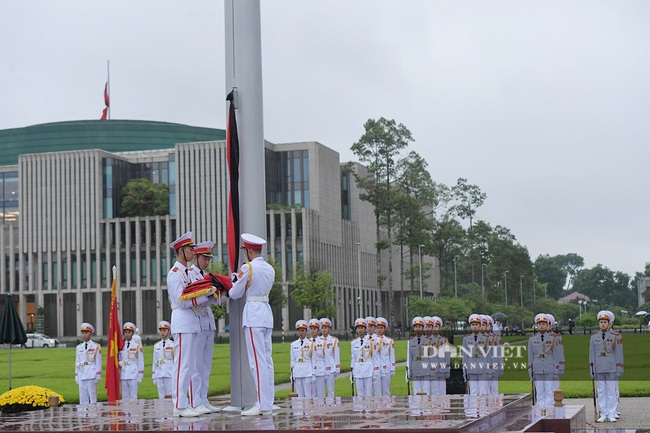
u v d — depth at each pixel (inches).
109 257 4596.5
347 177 5260.8
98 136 5871.1
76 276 4653.1
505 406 609.9
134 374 1066.7
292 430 477.4
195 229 4480.8
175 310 591.2
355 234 5187.0
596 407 975.0
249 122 641.6
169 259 4517.7
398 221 4003.4
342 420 524.1
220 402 697.0
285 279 4416.8
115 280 1029.8
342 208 5231.3
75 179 4687.5
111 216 4677.7
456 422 494.0
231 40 649.0
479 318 966.4
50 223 4707.2
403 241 3998.5
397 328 4584.2
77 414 619.2
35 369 1971.0
